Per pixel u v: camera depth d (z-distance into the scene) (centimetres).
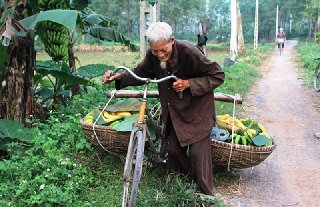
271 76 1706
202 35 530
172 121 429
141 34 1148
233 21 2283
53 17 496
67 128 548
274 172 545
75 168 471
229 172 508
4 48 540
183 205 413
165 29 381
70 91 769
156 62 427
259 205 451
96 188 448
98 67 778
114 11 4850
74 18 495
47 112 714
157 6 1305
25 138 546
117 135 461
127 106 502
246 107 980
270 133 749
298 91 1262
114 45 3866
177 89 408
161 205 413
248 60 2320
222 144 451
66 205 406
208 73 417
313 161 595
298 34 7581
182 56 408
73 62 838
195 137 425
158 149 462
